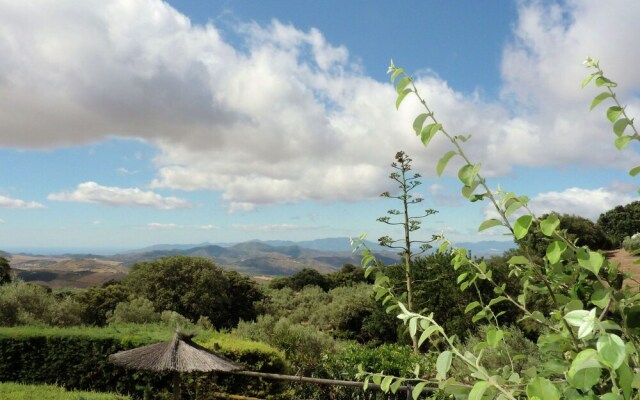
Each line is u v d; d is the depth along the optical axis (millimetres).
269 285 44938
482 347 1315
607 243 18969
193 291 25938
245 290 28766
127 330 10148
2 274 29750
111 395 7285
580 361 841
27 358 9555
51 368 9438
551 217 1171
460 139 1322
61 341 9484
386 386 1825
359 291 28172
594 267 1244
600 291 1256
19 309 15445
